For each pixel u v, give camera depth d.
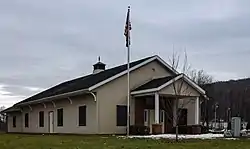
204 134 24.97
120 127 25.75
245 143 15.36
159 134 24.14
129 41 24.48
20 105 36.81
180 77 25.03
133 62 29.12
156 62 28.05
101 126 25.14
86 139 17.55
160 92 24.42
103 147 13.01
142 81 27.22
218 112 57.03
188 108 28.06
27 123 37.03
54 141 16.17
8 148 13.62
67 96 27.67
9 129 43.22
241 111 55.22
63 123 29.33
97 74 31.83
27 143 15.32
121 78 26.22
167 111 26.84
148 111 27.03
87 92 25.14
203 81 52.97
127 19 24.06
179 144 14.43
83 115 26.72
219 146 13.73
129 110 25.33
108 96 25.59
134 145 13.75
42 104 33.25
